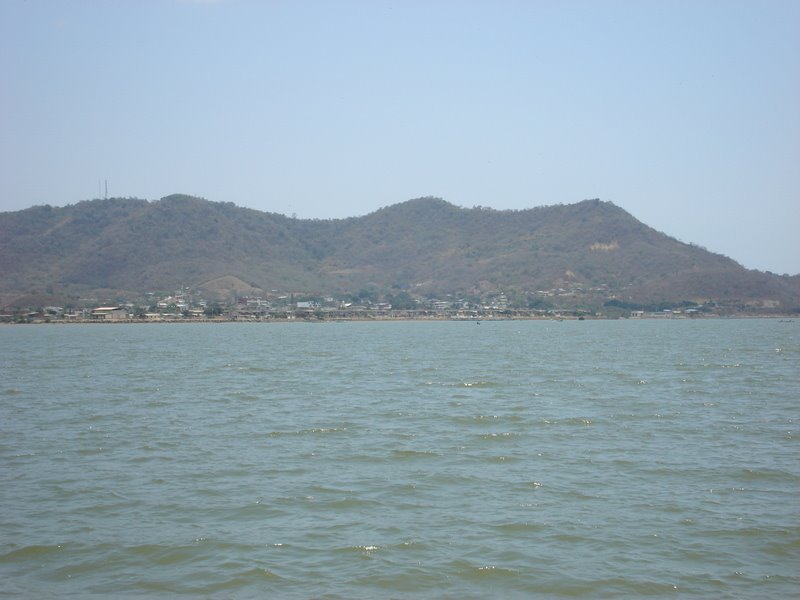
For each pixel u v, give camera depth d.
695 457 31.41
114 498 25.81
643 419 40.62
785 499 25.58
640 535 22.19
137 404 47.12
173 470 29.45
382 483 27.47
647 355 91.75
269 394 52.25
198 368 74.50
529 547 21.30
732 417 41.28
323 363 80.88
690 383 58.38
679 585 19.06
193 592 18.77
